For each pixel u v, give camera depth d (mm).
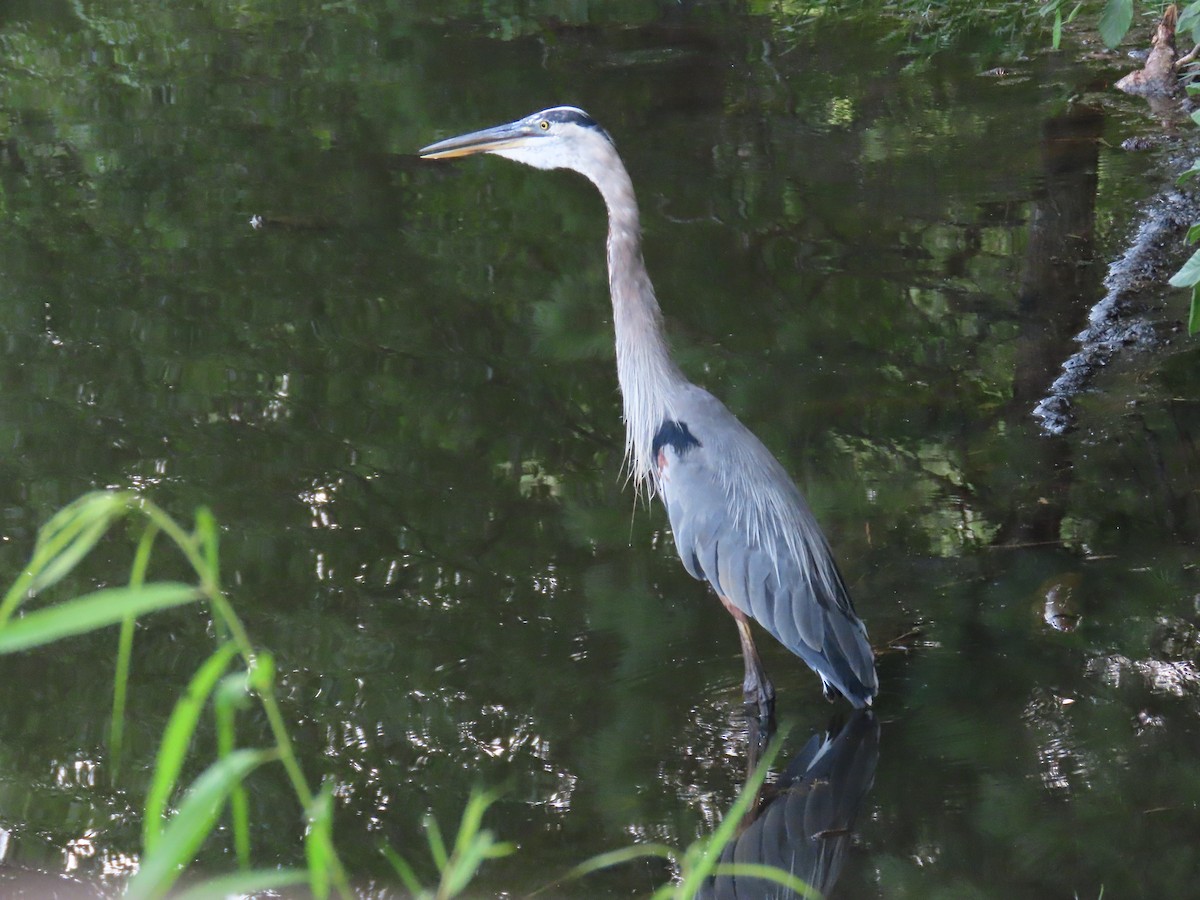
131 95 21719
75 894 7215
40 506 10836
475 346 13664
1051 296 14391
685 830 7699
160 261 15562
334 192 17625
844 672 8641
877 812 7820
